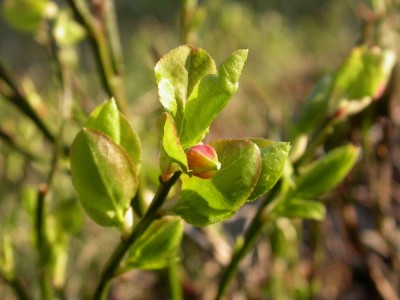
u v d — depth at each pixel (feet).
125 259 0.21
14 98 0.30
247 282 0.38
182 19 0.33
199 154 0.16
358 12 0.35
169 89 0.17
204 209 0.18
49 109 0.38
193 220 0.18
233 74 0.16
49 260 0.26
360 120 0.35
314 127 0.26
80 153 0.18
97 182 0.18
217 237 0.37
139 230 0.18
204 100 0.16
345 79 0.26
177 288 0.29
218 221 0.18
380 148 0.38
